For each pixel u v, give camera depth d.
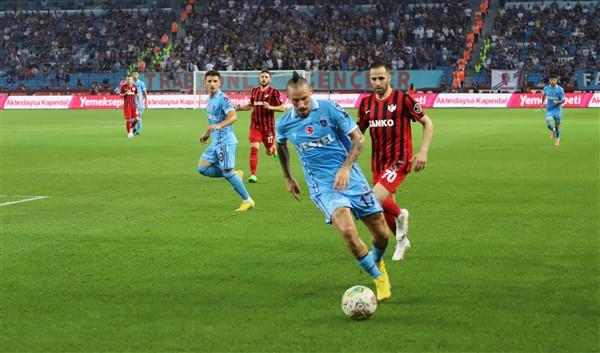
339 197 8.67
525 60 64.38
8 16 75.88
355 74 63.34
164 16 74.12
